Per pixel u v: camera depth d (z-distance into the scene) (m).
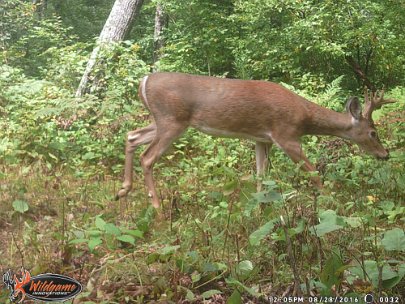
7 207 5.43
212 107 5.77
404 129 8.00
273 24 11.75
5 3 13.59
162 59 12.36
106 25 11.18
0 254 4.44
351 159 6.55
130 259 4.11
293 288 3.64
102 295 3.62
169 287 3.71
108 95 8.66
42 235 4.71
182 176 6.60
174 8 12.30
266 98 5.75
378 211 4.86
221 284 3.85
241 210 4.71
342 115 6.11
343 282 3.63
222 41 12.16
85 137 7.78
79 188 6.16
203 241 4.41
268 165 6.07
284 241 3.97
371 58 11.40
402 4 10.80
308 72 10.73
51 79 10.79
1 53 11.86
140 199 5.95
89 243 3.68
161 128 5.84
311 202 4.55
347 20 10.81
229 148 7.47
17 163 6.93
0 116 8.89
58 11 20.05
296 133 5.84
